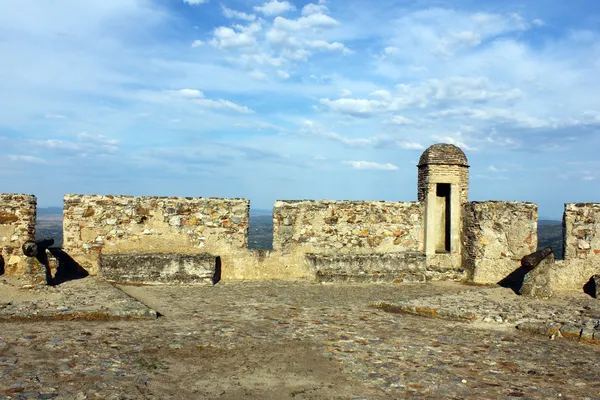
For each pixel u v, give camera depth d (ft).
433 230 50.37
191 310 32.17
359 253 48.52
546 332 28.25
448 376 20.44
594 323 29.30
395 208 50.16
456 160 50.55
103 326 26.55
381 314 33.04
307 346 24.22
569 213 43.68
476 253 47.75
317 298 38.14
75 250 43.04
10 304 29.60
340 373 20.48
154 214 44.78
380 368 21.22
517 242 46.62
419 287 44.80
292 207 47.73
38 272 35.86
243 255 46.50
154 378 18.85
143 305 30.42
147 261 41.93
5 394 16.26
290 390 18.47
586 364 22.88
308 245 47.98
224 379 19.34
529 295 38.73
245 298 37.27
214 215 45.98
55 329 25.36
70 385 17.46
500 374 20.98
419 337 26.96
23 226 39.58
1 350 21.17
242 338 25.21
